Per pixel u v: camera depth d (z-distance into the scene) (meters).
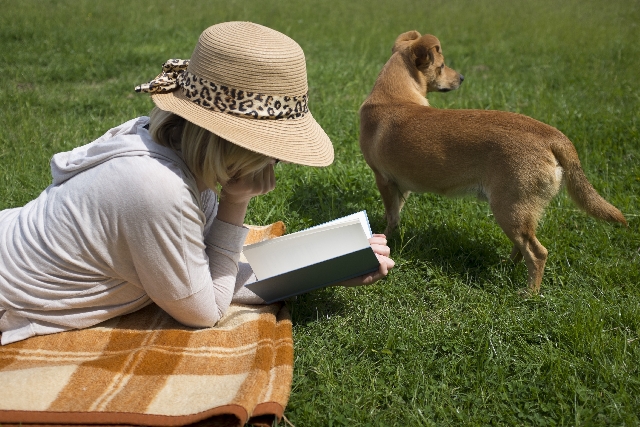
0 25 10.17
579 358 2.88
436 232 4.22
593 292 3.54
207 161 2.38
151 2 13.95
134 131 2.67
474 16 14.42
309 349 2.91
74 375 2.37
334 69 8.55
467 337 3.06
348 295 3.40
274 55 2.31
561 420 2.51
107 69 8.16
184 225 2.44
